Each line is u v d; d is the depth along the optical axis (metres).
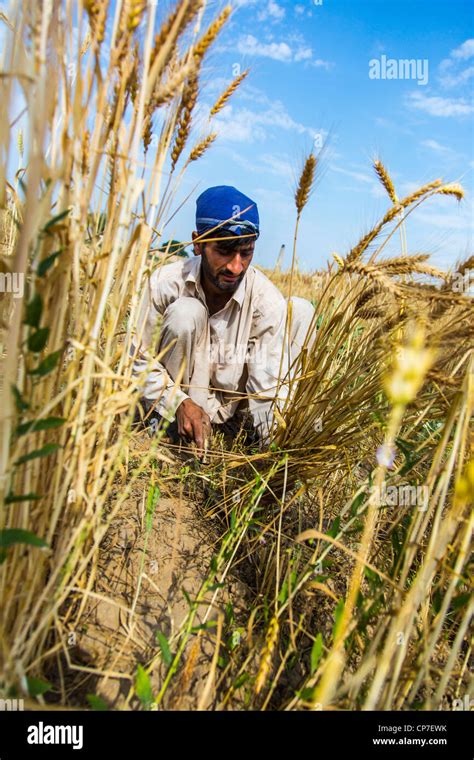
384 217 1.34
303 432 1.71
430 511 1.04
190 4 0.86
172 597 1.37
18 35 0.74
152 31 0.85
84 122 0.86
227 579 1.50
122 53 0.85
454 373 1.24
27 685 0.85
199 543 1.64
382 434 1.57
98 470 1.02
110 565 1.42
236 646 1.21
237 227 1.86
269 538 1.66
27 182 0.72
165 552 1.54
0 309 0.99
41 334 0.78
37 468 0.92
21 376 0.89
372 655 0.94
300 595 1.42
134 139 0.88
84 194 0.88
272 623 1.05
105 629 1.22
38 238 0.82
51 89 0.77
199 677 1.17
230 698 1.13
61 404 0.99
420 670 1.00
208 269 2.02
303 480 1.70
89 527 0.99
